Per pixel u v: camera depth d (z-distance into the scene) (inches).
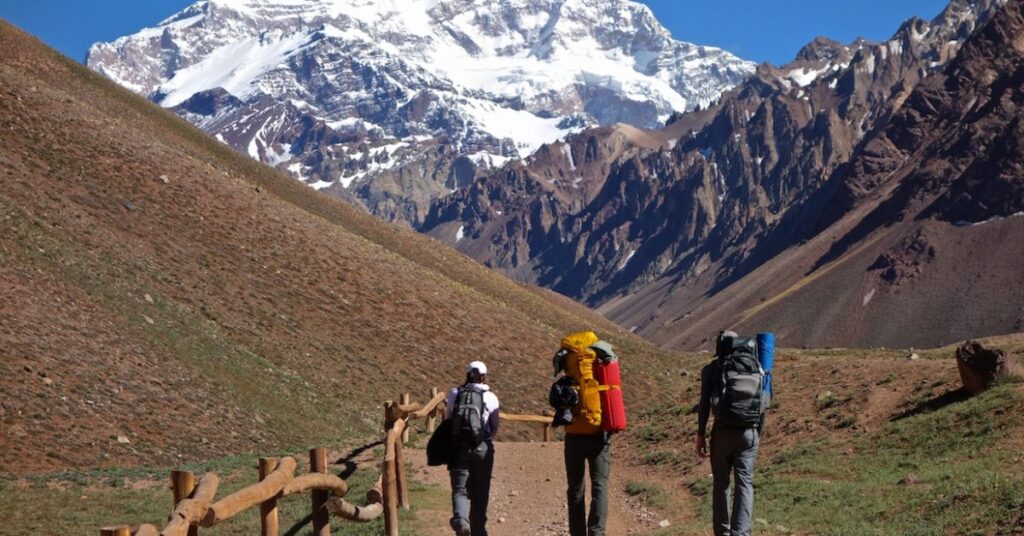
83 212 2049.7
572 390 484.7
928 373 1059.9
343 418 1708.9
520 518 715.4
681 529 616.7
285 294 2206.0
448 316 2541.8
